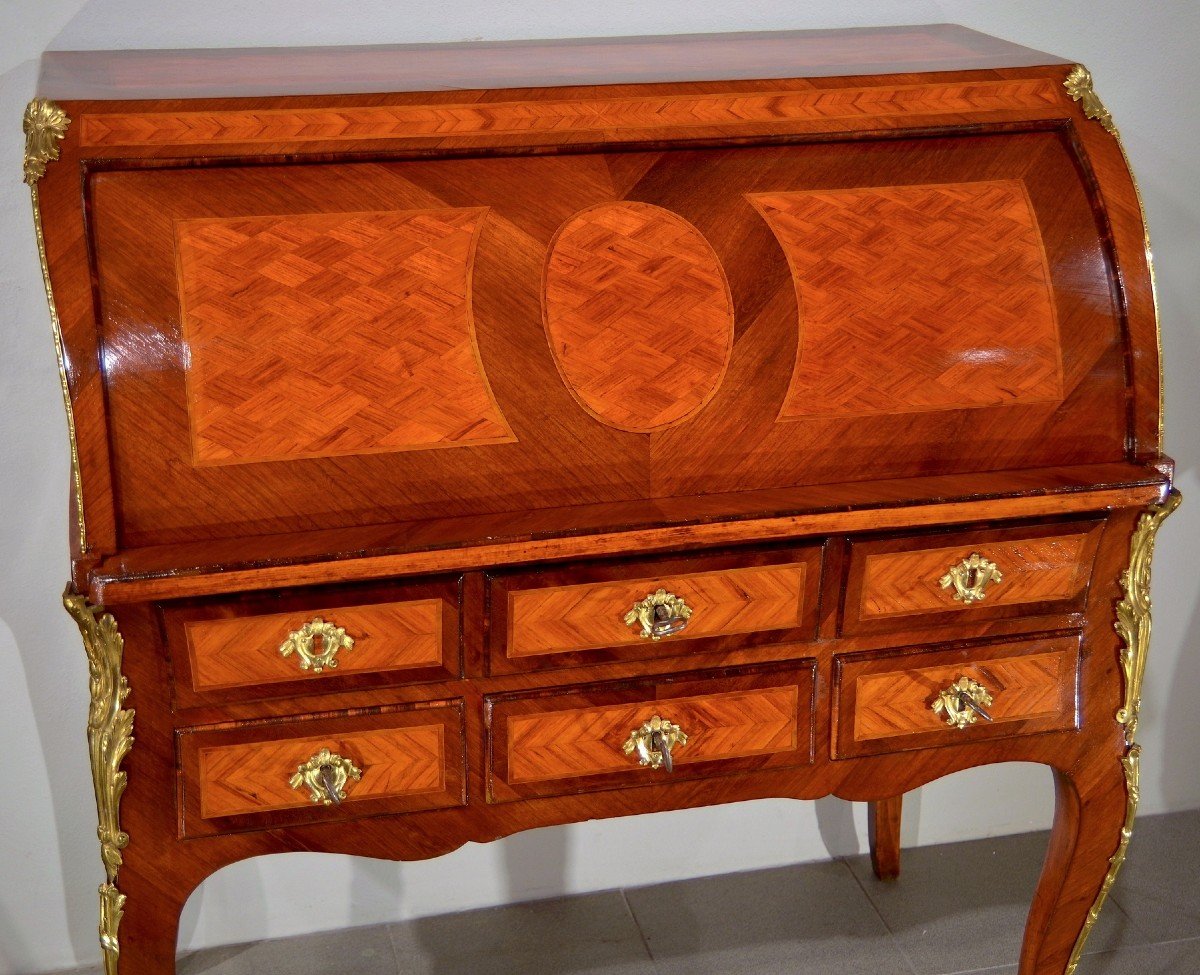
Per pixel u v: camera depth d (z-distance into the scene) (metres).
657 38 2.33
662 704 1.84
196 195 1.73
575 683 1.81
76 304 1.62
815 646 1.86
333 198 1.77
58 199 1.66
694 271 1.83
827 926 2.65
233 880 2.56
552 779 1.84
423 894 2.68
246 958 2.56
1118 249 1.90
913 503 1.76
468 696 1.78
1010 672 1.95
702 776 1.89
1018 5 2.46
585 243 1.82
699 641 1.81
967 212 1.92
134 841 1.74
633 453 1.77
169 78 1.93
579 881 2.76
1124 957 2.54
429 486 1.72
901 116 1.94
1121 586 1.95
